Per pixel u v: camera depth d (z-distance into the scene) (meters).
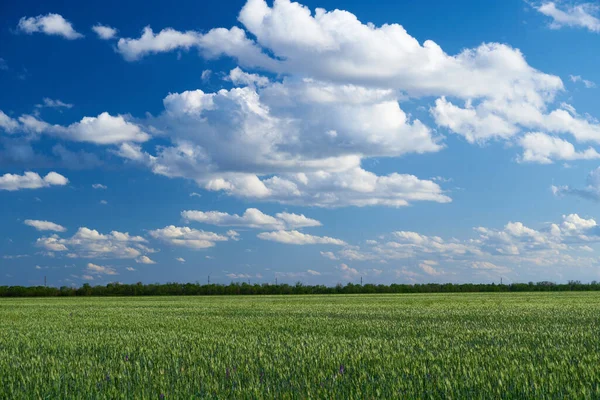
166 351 12.52
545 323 20.45
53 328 21.64
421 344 12.70
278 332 17.73
